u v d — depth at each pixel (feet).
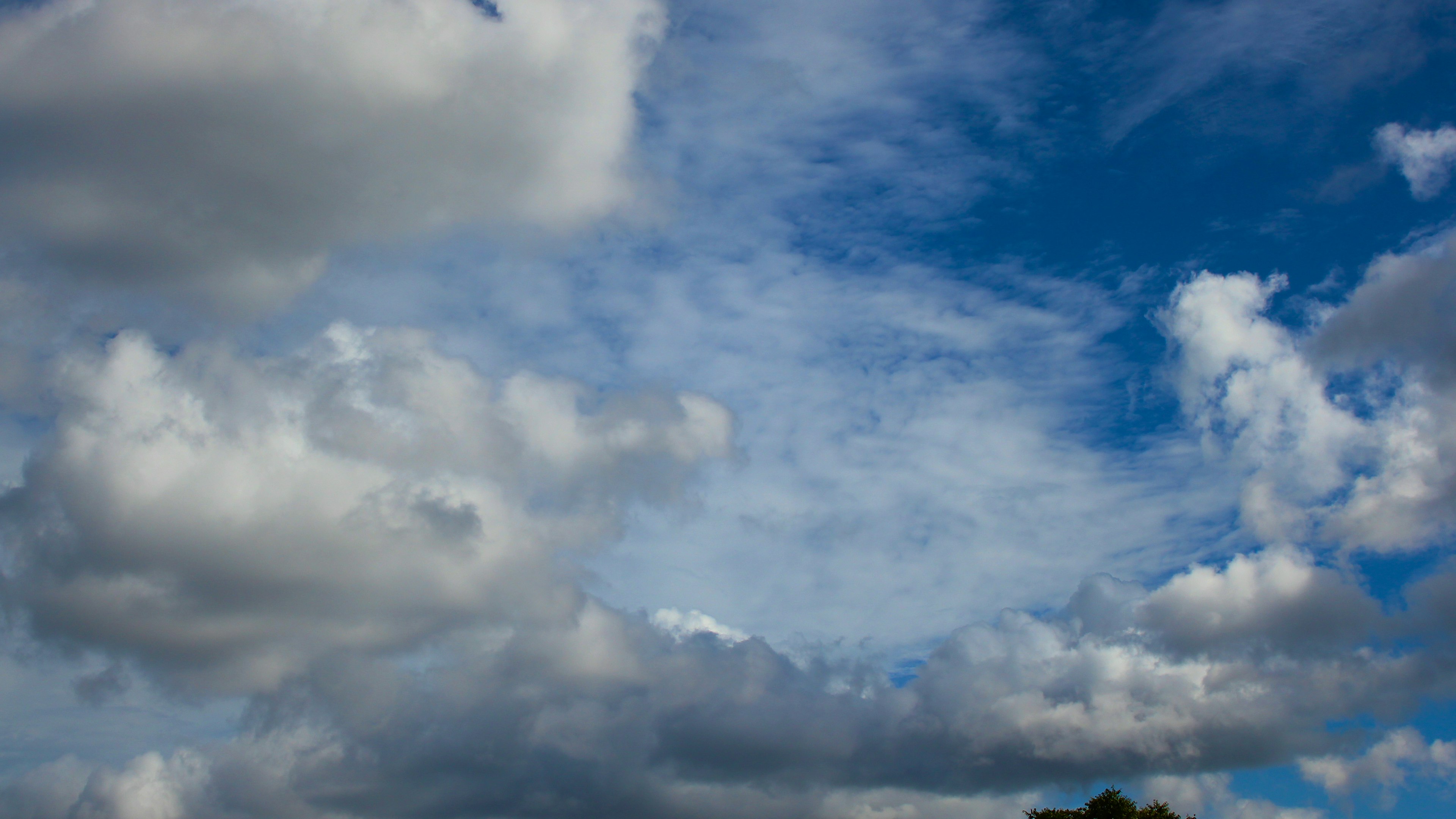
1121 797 351.46
